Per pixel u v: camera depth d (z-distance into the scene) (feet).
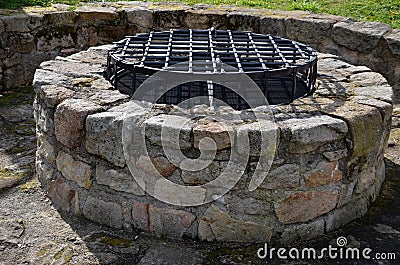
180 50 10.61
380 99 9.60
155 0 20.35
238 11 17.88
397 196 10.26
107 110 8.91
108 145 8.59
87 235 8.82
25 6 17.28
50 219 9.30
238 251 8.43
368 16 18.62
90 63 11.50
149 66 9.70
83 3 18.62
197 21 17.56
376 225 9.30
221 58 10.16
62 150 9.39
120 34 17.57
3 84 15.88
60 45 16.70
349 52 16.31
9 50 15.69
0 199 9.90
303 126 8.18
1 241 8.58
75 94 9.53
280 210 8.50
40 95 9.79
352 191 9.20
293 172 8.33
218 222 8.54
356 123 8.60
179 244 8.59
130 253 8.32
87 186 9.11
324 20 16.76
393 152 12.17
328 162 8.53
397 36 15.55
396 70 15.69
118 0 20.11
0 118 13.84
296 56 10.47
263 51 10.68
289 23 16.90
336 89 10.16
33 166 11.23
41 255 8.28
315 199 8.66
